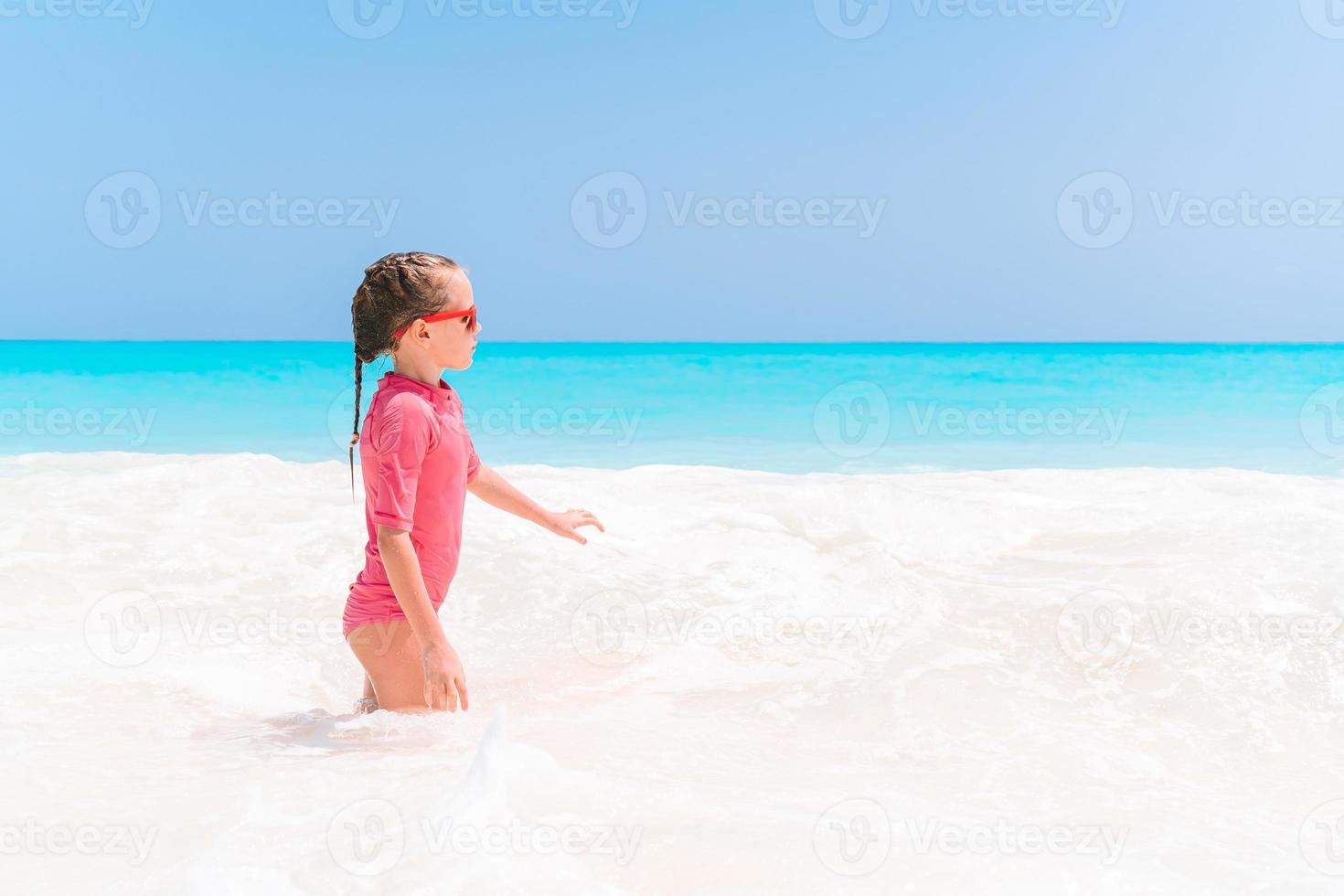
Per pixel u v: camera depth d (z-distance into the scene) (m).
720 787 2.23
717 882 1.75
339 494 5.61
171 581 4.23
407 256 3.08
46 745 2.60
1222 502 5.11
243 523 5.02
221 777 2.33
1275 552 3.83
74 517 4.99
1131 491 5.61
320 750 2.59
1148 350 44.09
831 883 1.75
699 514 5.06
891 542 4.54
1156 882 1.77
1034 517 4.80
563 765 2.37
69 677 3.19
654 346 48.06
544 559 4.37
